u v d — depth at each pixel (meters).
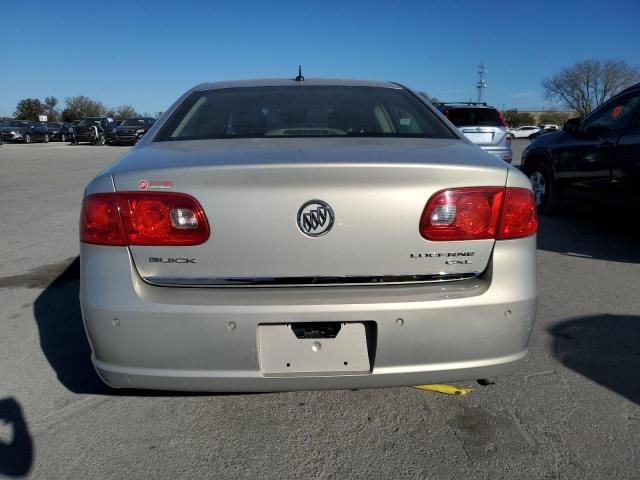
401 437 2.39
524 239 2.12
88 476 2.14
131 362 2.02
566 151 6.59
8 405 2.64
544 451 2.28
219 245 1.96
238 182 1.95
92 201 2.04
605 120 5.95
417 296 1.99
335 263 1.99
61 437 2.39
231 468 2.19
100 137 33.34
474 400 2.67
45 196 9.39
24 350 3.24
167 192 1.97
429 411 2.59
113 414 2.57
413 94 3.15
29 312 3.84
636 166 5.37
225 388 2.04
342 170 1.94
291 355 2.02
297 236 1.96
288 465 2.21
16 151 25.31
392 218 1.98
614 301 4.00
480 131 11.02
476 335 2.05
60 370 2.99
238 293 1.98
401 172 1.97
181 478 2.13
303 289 1.99
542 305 3.92
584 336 3.39
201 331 1.96
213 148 2.28
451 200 2.02
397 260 2.01
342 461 2.23
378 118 2.79
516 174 2.13
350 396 2.72
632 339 3.34
